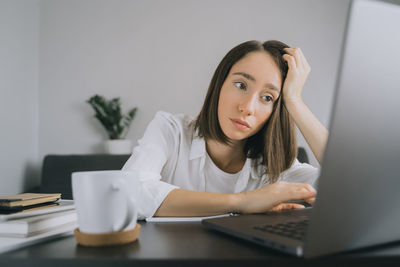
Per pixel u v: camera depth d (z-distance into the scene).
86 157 2.17
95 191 0.41
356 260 0.33
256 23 2.77
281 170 0.91
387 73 0.31
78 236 0.41
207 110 0.90
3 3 2.18
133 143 2.76
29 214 0.50
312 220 0.31
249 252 0.37
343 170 0.31
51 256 0.36
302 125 0.85
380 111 0.32
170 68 2.78
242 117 0.81
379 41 0.30
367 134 0.31
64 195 2.08
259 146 0.92
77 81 2.78
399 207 0.35
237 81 0.81
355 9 0.29
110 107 2.63
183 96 2.77
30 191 2.43
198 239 0.44
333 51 2.74
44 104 2.76
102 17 2.79
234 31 2.78
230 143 0.90
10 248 0.39
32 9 2.65
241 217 0.54
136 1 2.80
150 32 2.79
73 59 2.78
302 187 0.63
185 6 2.79
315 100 2.72
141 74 2.78
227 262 0.34
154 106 2.77
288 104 0.86
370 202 0.33
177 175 0.97
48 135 2.76
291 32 2.76
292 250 0.34
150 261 0.34
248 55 0.81
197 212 0.61
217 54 2.78
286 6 2.76
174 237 0.45
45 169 2.13
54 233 0.46
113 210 0.41
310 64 2.75
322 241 0.32
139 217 0.62
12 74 2.32
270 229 0.43
